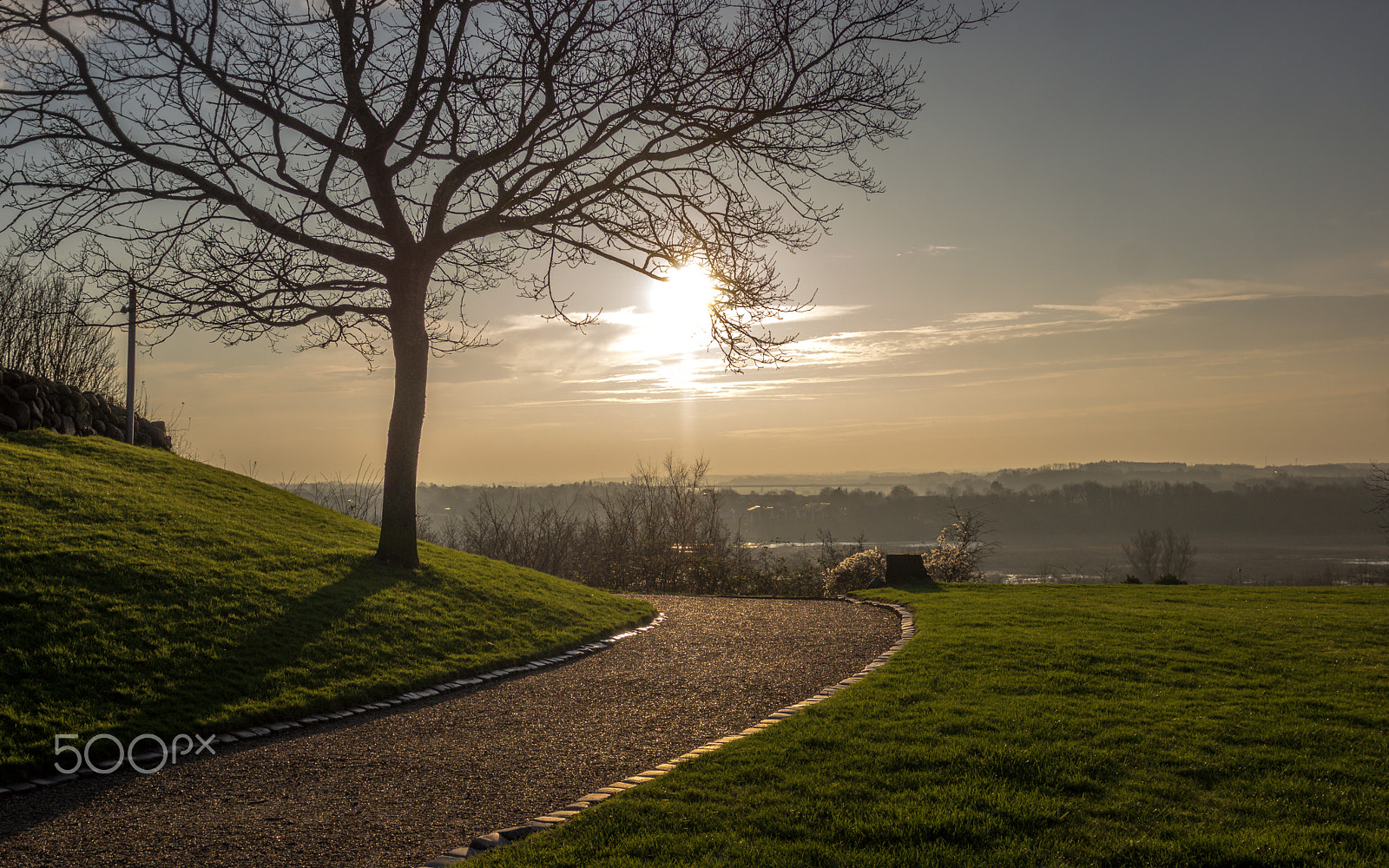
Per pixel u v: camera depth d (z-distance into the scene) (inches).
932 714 267.6
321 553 480.4
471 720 298.0
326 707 305.3
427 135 529.7
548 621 480.1
